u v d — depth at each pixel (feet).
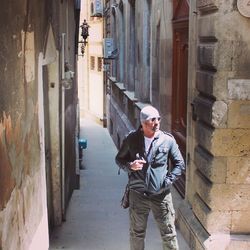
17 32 13.14
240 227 19.35
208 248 18.92
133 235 17.95
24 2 14.02
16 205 13.03
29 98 15.03
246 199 19.13
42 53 17.63
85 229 23.84
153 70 34.27
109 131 70.54
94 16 77.05
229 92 18.34
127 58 48.03
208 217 19.30
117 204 28.71
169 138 17.20
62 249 21.24
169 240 17.79
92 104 86.53
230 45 18.11
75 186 34.40
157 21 31.86
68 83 25.89
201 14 20.16
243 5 17.88
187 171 22.80
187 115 22.88
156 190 17.07
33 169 15.75
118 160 17.54
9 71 12.21
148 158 17.04
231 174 18.92
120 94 55.52
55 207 24.16
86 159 51.01
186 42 24.18
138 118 39.19
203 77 19.71
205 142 19.43
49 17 19.61
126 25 47.91
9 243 12.16
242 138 18.65
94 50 82.58
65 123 27.37
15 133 12.92
